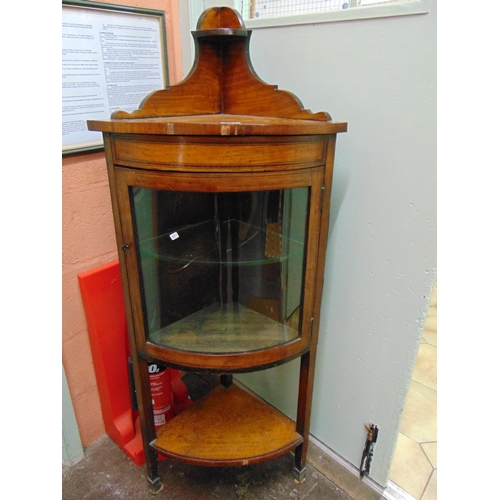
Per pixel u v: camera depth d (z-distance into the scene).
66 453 1.16
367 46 0.81
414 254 0.86
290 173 0.72
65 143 0.94
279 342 0.90
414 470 1.18
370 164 0.88
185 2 1.11
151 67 1.09
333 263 1.04
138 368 0.94
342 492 1.11
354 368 1.08
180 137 0.66
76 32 0.89
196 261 0.97
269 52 0.99
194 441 1.04
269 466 1.19
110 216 1.10
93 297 1.08
